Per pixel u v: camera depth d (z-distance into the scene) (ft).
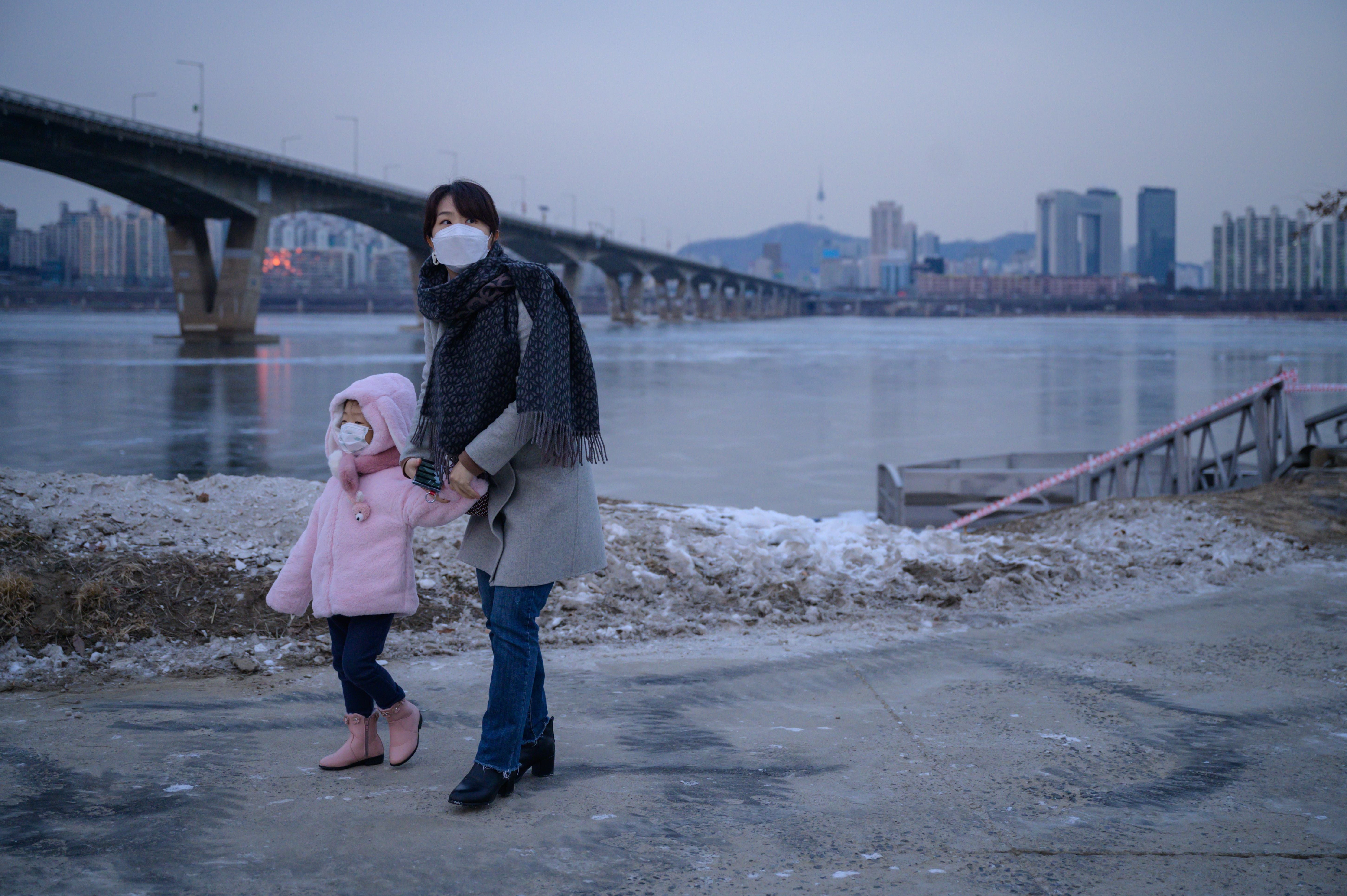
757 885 8.04
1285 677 14.11
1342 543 23.09
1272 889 8.05
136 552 16.35
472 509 9.87
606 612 16.96
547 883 8.01
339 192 308.81
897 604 18.37
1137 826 9.27
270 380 145.59
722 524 22.07
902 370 184.75
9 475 18.52
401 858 8.41
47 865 8.13
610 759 11.03
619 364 199.52
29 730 11.46
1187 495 28.53
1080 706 12.91
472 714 12.48
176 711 12.31
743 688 13.74
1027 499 45.65
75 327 426.92
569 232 469.57
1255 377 167.63
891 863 8.47
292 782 10.16
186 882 7.89
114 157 223.71
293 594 10.73
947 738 11.73
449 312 9.30
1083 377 169.68
